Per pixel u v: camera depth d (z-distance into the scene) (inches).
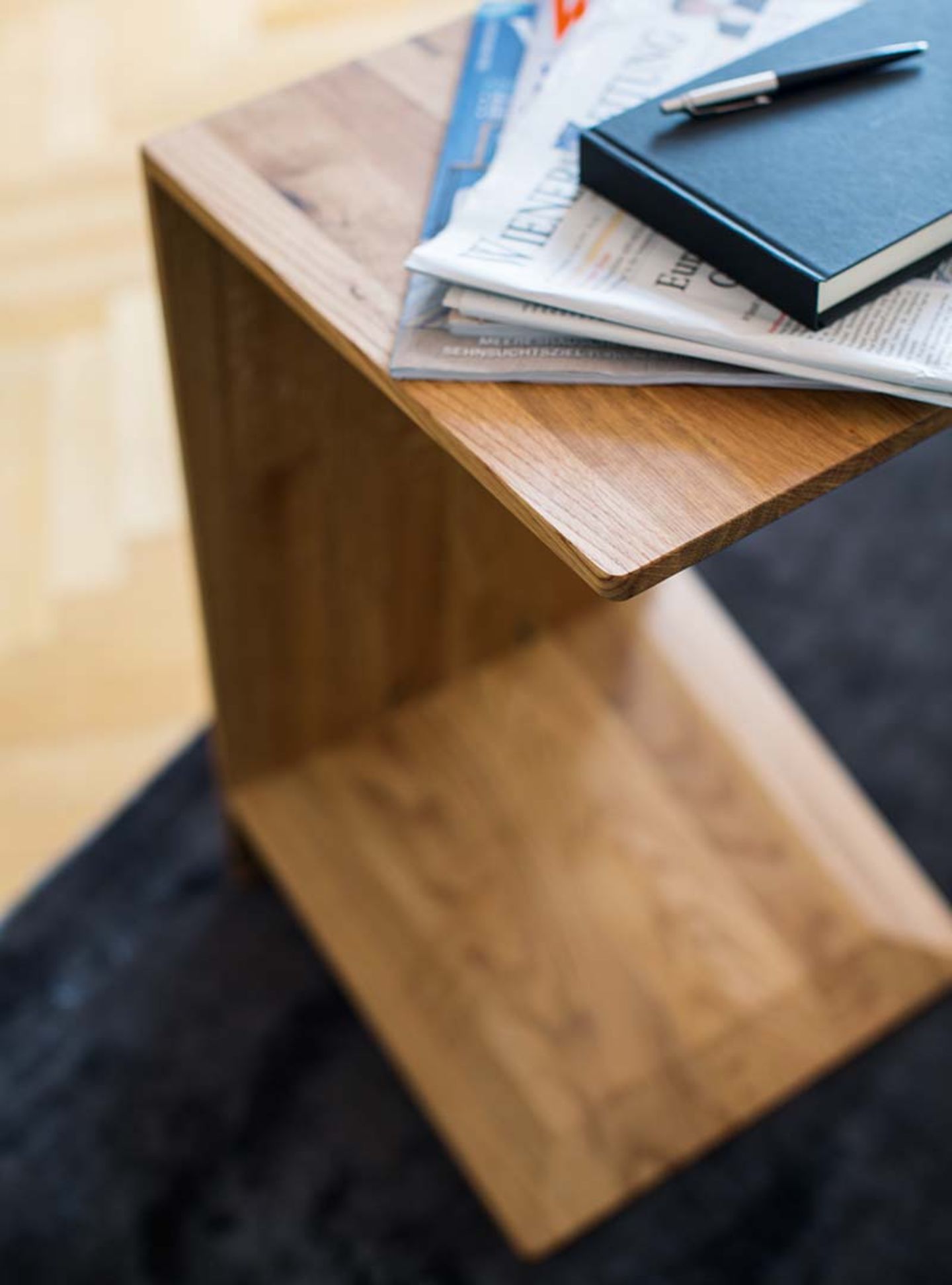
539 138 32.4
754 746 52.0
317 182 33.1
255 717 48.3
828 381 27.5
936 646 59.9
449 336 29.4
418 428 42.4
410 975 47.3
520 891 48.8
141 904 53.2
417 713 52.7
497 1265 45.6
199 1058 49.8
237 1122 48.4
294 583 44.4
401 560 46.5
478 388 28.7
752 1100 45.8
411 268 29.4
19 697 58.4
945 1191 46.9
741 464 27.1
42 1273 45.6
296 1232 46.3
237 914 53.0
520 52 35.9
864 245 27.3
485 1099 45.3
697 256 29.4
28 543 63.2
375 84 35.7
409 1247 46.0
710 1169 47.1
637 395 28.5
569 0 35.8
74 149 78.6
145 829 54.8
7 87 82.3
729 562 62.2
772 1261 45.6
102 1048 49.9
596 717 52.5
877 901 49.2
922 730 57.6
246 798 50.6
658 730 52.2
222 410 38.2
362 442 41.6
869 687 58.8
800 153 29.3
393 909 48.4
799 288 27.3
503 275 28.9
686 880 49.1
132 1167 47.5
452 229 30.3
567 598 53.9
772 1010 47.0
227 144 33.9
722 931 48.3
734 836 50.0
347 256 31.4
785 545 62.7
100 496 64.5
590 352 28.9
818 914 48.7
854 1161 47.4
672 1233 46.0
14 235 74.7
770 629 60.4
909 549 62.7
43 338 70.7
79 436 66.7
